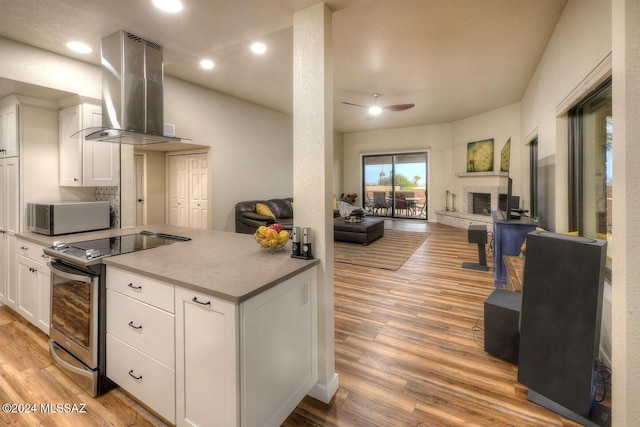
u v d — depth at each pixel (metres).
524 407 1.76
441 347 2.39
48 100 2.98
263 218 5.50
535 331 1.76
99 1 1.90
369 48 3.94
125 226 3.21
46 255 2.21
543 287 1.74
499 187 6.67
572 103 2.84
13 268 2.81
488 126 7.30
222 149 5.73
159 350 1.57
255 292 1.33
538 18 3.24
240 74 4.72
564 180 3.26
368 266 4.56
